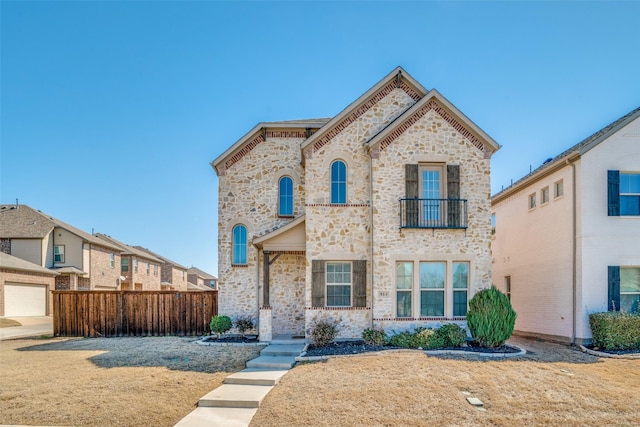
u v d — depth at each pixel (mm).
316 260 15719
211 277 74625
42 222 36938
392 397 9055
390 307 15234
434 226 15445
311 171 16172
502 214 22344
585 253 15406
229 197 18641
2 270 28859
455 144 15891
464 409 8484
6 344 17375
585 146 15578
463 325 15211
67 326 19609
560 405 8672
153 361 12930
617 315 14297
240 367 12055
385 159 15789
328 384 9992
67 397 9453
